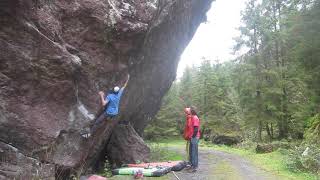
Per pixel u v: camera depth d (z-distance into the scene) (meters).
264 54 31.55
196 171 13.30
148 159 14.31
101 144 12.31
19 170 8.30
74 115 9.61
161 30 13.52
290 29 17.06
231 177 12.20
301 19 16.50
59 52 8.88
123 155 13.54
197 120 13.33
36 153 8.77
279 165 15.27
